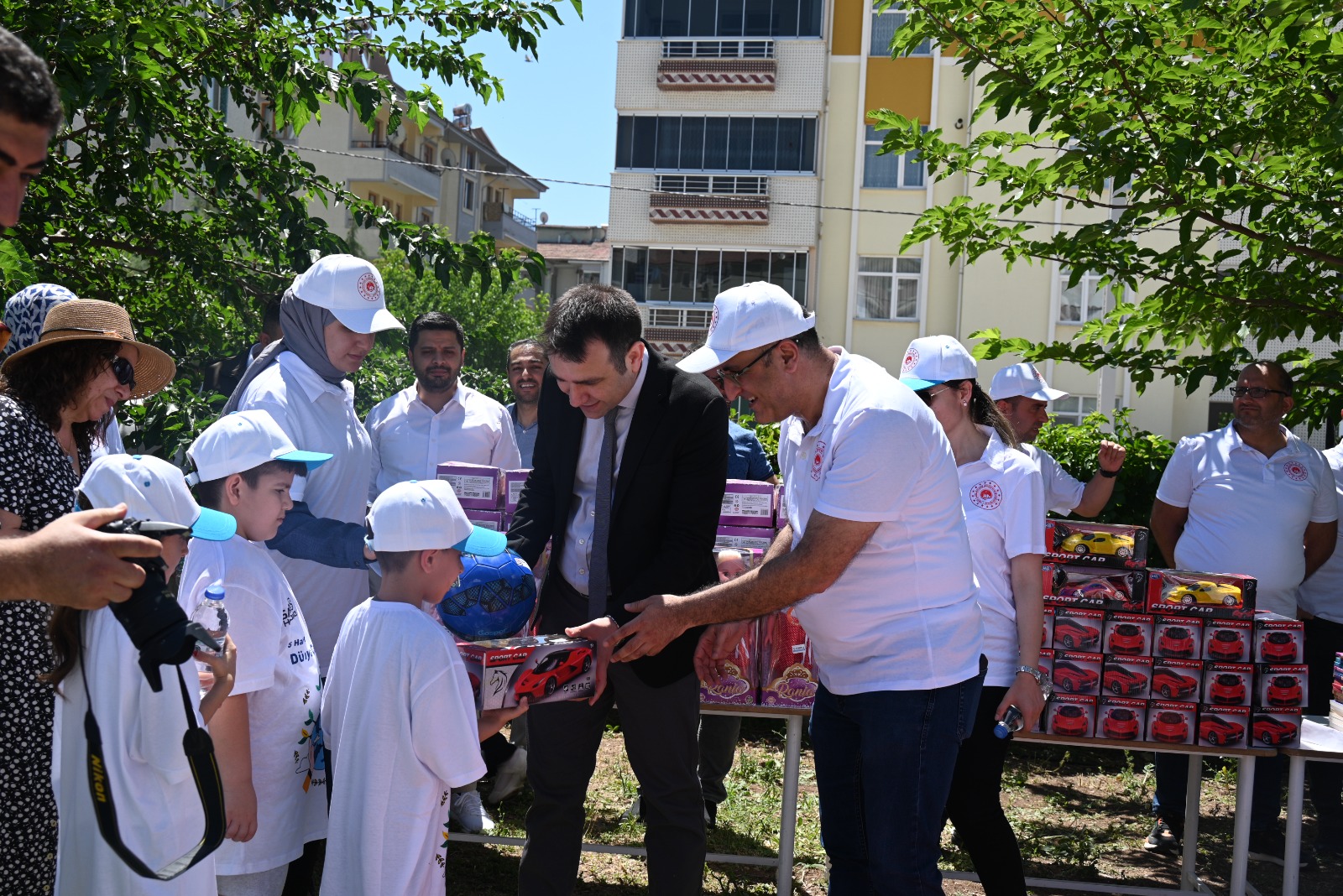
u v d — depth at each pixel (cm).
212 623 257
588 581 341
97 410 277
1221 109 513
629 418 326
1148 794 605
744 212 2830
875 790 279
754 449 577
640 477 322
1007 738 336
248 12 612
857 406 273
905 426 269
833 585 282
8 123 167
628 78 2892
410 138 4172
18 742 232
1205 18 500
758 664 402
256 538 295
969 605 286
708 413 324
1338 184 519
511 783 512
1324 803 510
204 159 638
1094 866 482
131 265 788
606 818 504
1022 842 507
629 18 2891
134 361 297
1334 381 544
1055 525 414
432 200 4128
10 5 470
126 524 178
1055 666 405
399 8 675
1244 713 402
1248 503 497
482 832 464
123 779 214
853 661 287
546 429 353
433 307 3158
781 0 2808
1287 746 401
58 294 317
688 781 333
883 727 276
